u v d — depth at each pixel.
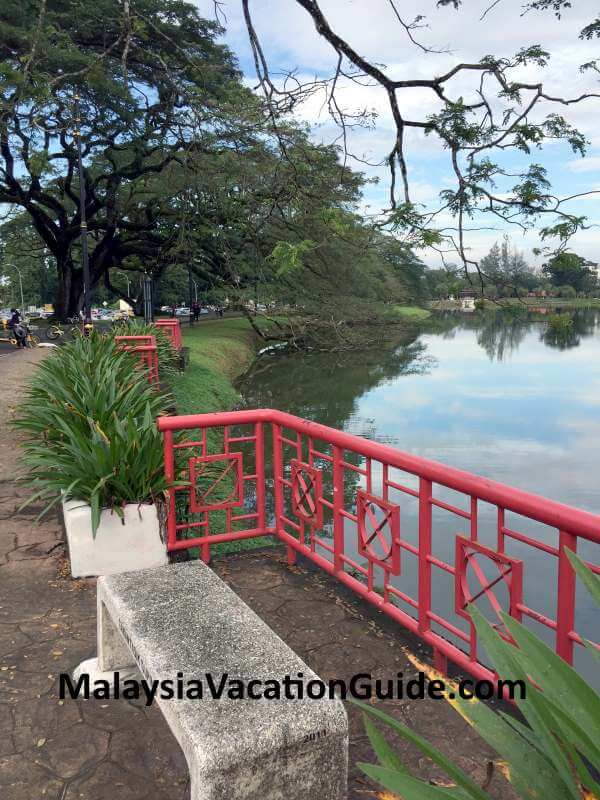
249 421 4.47
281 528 4.58
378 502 3.45
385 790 2.39
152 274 36.03
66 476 4.69
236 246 21.31
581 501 13.98
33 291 81.94
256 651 2.35
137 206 32.75
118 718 2.85
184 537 5.11
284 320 11.18
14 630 3.69
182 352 20.95
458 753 2.61
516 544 10.64
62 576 4.46
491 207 2.66
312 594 4.02
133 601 2.75
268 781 1.92
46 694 3.04
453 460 17.16
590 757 1.31
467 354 45.38
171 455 4.41
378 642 3.46
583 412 23.83
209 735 1.90
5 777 2.50
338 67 3.40
